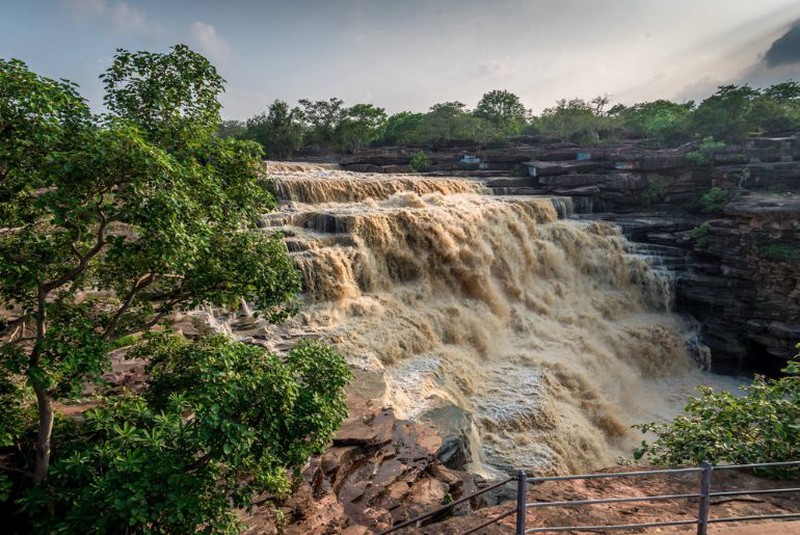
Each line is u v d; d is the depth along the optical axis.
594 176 44.22
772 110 56.56
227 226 8.21
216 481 7.71
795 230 30.28
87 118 6.49
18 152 6.05
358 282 25.23
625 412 25.59
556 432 20.55
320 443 7.64
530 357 25.36
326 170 46.69
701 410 11.09
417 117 89.62
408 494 11.80
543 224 35.56
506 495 14.30
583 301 32.41
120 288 8.68
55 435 8.77
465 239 28.98
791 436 9.68
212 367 6.68
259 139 67.38
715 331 32.97
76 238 6.75
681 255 35.56
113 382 11.63
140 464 6.48
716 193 39.62
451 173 50.72
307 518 9.71
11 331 8.54
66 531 6.27
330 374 7.98
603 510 8.55
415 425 14.84
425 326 24.00
